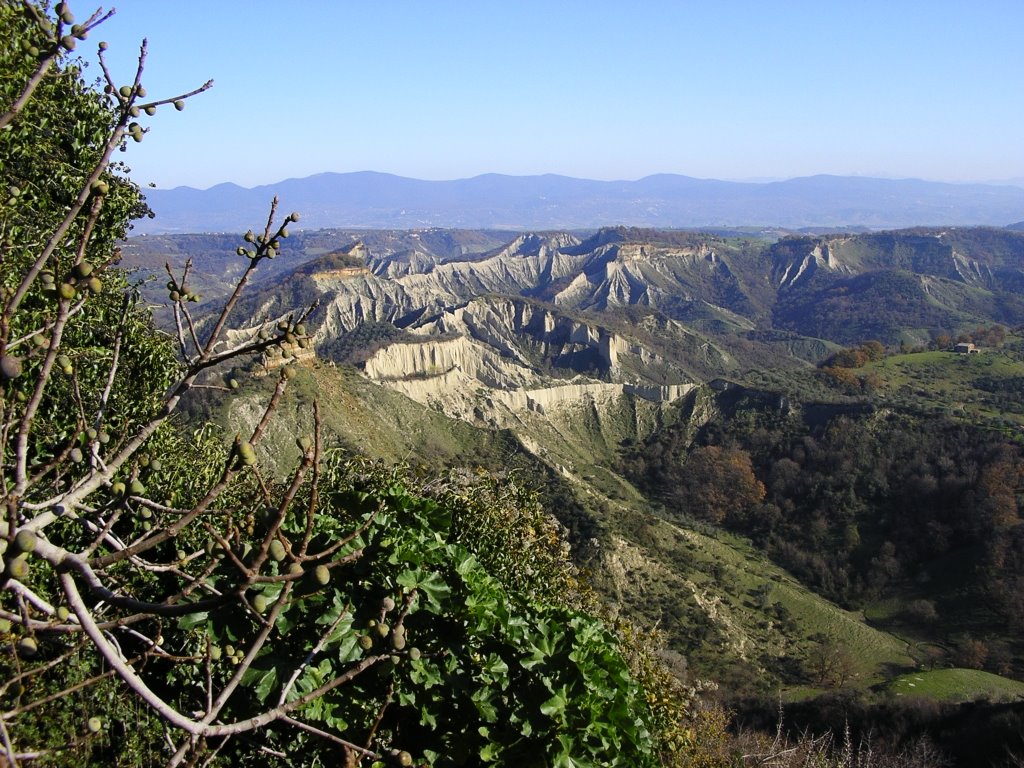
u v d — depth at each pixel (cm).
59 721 418
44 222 790
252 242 282
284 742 447
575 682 511
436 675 467
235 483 765
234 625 423
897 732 2102
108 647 199
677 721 1068
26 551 181
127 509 285
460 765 462
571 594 1052
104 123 856
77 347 725
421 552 536
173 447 913
